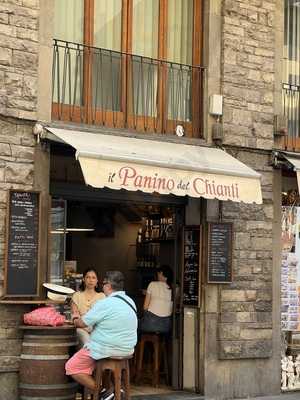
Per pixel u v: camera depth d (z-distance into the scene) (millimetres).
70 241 13320
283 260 11836
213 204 11109
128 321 8859
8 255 9320
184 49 11555
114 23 11008
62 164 10352
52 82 10141
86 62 10633
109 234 13523
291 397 11336
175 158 9656
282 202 12008
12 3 9672
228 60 11398
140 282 12875
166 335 11508
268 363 11492
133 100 11008
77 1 10711
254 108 11570
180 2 11586
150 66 11211
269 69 11781
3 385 9289
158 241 12352
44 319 9117
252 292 11375
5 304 9328
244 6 11594
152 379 11625
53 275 10125
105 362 8805
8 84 9570
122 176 9039
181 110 11367
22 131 9641
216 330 11039
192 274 11133
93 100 10680
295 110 12484
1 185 9414
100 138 9922
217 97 11195
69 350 9359
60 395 9141
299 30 12727
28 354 9148
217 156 10617
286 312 11789
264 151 11625
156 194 11031
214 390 10922
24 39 9727
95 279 10156
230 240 11133
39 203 9570
